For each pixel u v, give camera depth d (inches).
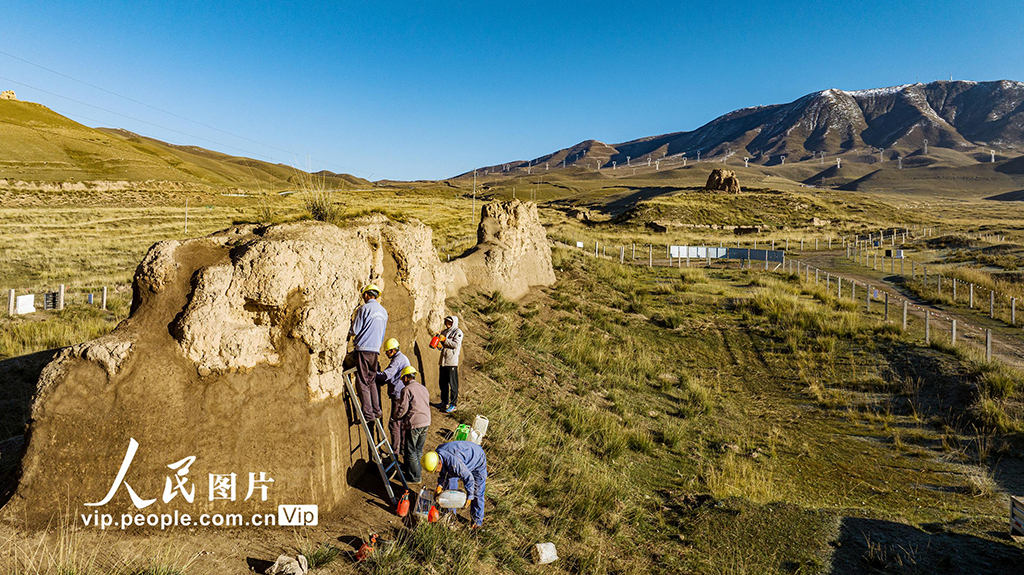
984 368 550.9
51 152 4183.1
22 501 197.0
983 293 1035.9
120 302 735.1
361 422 249.0
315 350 230.1
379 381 264.8
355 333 259.1
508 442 343.9
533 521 269.1
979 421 471.5
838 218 3181.6
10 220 1831.9
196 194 3454.7
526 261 880.3
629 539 281.4
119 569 176.6
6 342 497.7
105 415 204.8
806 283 1127.6
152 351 214.1
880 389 577.9
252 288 226.4
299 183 346.6
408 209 2908.5
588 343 652.7
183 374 214.5
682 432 456.8
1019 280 1173.7
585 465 345.7
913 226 2918.3
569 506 291.6
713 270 1392.7
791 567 260.4
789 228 2785.4
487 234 823.7
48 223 1831.9
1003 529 298.8
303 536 210.7
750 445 442.6
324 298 234.5
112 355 207.9
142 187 3415.4
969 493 358.9
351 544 211.6
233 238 252.2
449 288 667.4
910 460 420.8
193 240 245.9
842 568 258.7
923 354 636.1
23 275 995.3
